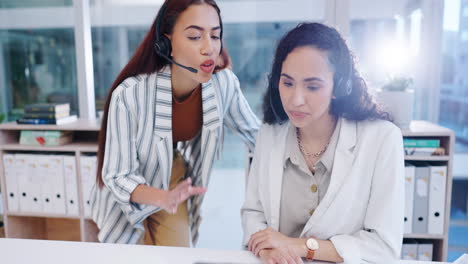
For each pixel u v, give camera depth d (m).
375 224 0.85
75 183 1.96
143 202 1.05
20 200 2.03
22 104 4.16
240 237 2.38
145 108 1.14
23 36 4.12
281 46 0.87
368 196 0.90
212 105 1.23
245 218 1.03
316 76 0.80
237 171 3.96
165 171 1.23
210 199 3.11
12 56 4.10
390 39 2.62
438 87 2.68
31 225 2.22
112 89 1.17
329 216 0.91
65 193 1.98
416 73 2.68
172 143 1.26
